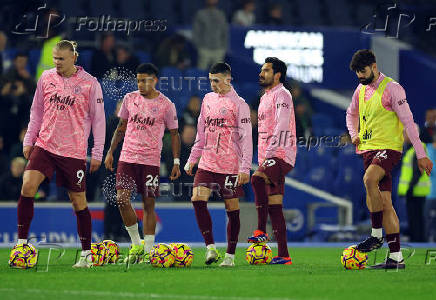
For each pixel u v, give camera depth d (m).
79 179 29.39
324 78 65.94
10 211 47.56
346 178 57.44
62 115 28.95
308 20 77.69
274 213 33.06
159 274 27.41
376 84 30.58
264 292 22.53
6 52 58.00
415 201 53.47
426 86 67.12
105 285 23.92
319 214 55.94
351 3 79.88
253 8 70.44
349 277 26.94
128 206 33.03
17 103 53.84
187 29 65.38
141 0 72.00
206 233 31.83
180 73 56.84
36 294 21.77
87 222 29.91
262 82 33.16
